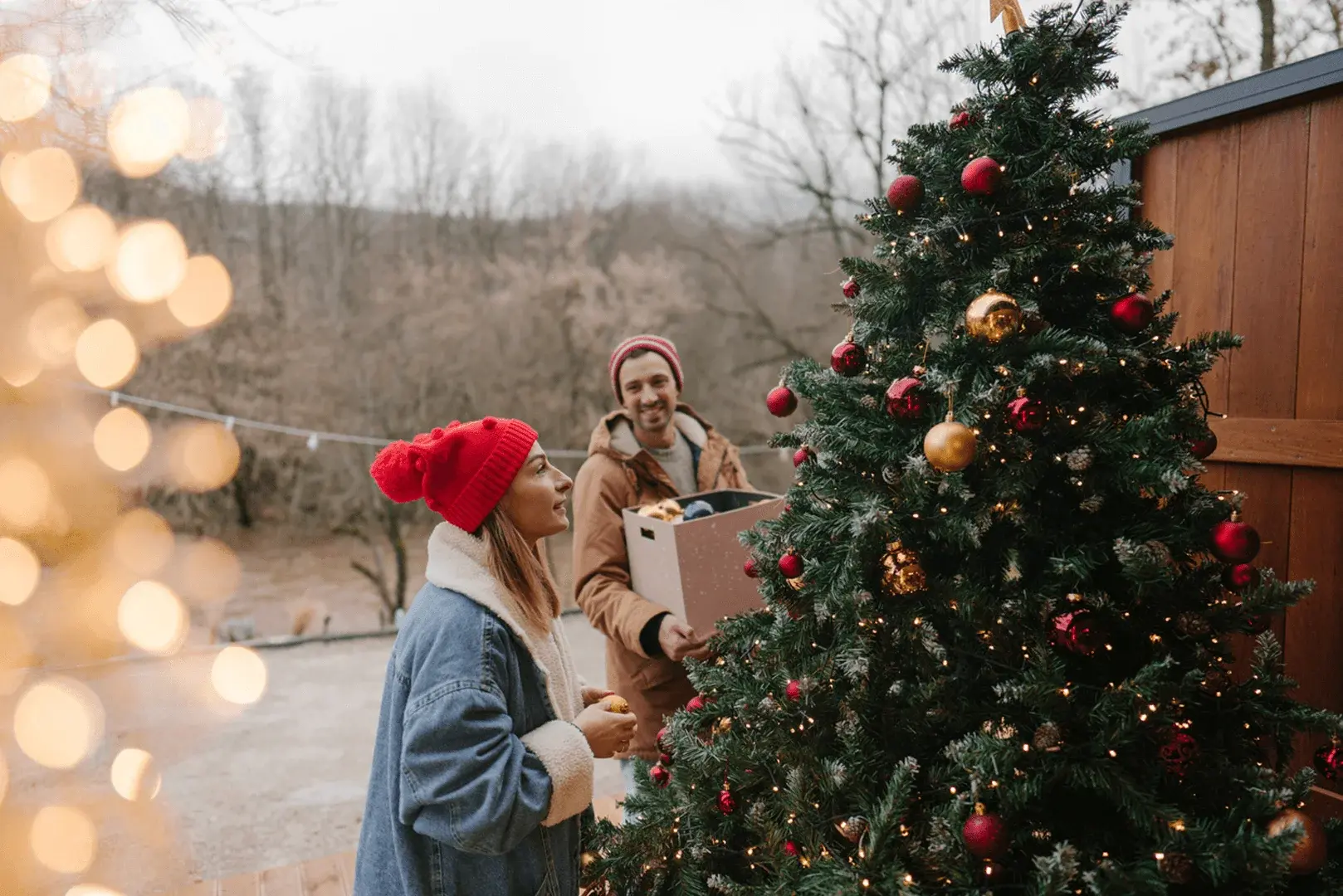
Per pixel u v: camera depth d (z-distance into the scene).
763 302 11.78
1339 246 1.91
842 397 1.47
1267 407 2.08
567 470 11.16
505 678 1.35
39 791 3.03
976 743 1.22
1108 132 1.38
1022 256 1.30
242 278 9.32
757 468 11.88
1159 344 1.44
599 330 11.18
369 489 9.79
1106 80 1.38
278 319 9.59
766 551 1.56
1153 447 1.26
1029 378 1.25
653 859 1.57
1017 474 1.25
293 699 5.49
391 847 1.39
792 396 1.61
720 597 2.08
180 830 3.65
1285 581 2.06
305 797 4.08
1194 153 2.22
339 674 6.10
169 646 2.55
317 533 9.62
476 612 1.36
